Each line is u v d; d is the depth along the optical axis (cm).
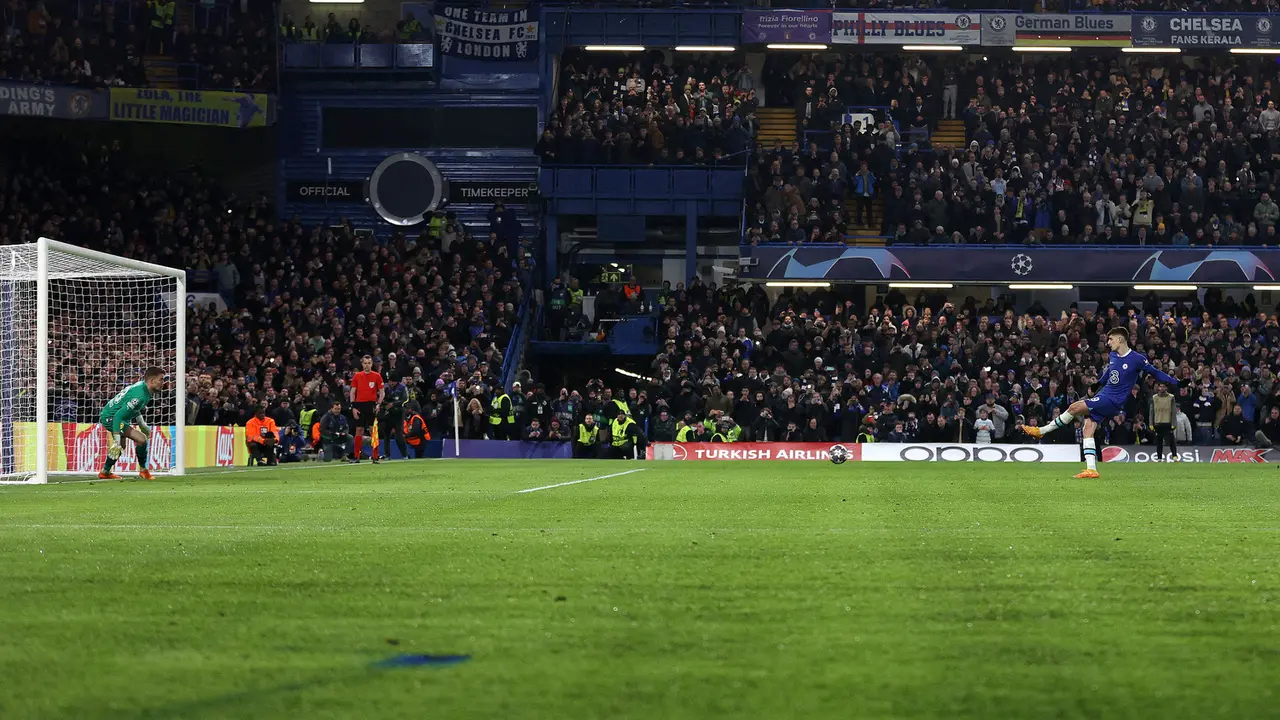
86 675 455
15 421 3173
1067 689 430
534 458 4575
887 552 870
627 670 460
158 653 498
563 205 5638
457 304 5047
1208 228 5225
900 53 6006
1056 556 841
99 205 5459
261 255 5388
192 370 4678
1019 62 6038
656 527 1105
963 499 1584
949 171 5406
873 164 5469
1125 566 782
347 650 502
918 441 4494
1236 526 1106
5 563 820
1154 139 5466
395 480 2305
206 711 396
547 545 927
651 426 4678
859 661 478
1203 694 421
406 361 4728
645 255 5962
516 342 5106
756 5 6050
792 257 5194
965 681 442
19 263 2711
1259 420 4584
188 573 760
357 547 920
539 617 583
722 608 609
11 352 3158
